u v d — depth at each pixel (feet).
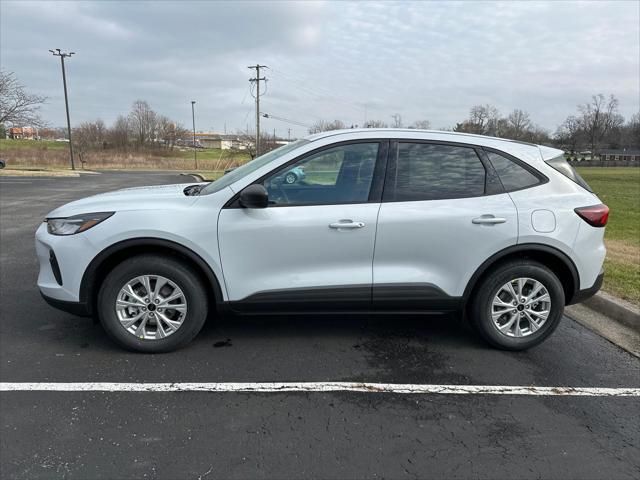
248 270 11.48
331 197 11.61
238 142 225.76
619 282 17.60
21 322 13.79
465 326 14.30
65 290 11.35
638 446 8.75
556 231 11.87
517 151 12.33
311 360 11.86
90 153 189.26
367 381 10.91
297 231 11.33
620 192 72.59
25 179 85.51
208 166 193.26
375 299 11.80
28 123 126.52
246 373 11.11
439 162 11.96
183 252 11.26
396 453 8.37
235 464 7.97
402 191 11.73
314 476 7.72
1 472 7.61
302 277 11.60
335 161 11.71
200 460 8.04
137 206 11.37
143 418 9.21
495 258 11.85
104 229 11.07
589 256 12.23
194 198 11.57
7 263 20.76
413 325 14.26
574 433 9.11
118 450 8.24
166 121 270.46
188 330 11.79
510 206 11.78
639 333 14.12
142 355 11.83
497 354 12.46
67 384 10.39
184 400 9.91
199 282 11.67
